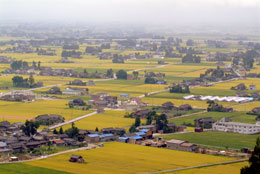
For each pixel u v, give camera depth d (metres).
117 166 194.38
